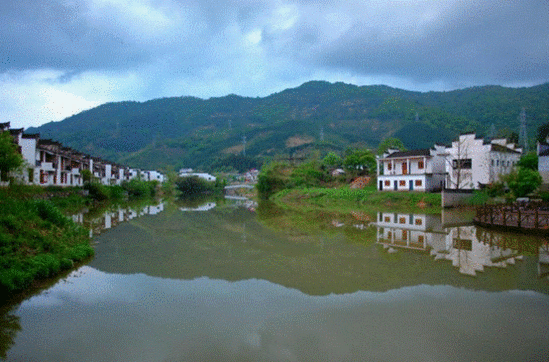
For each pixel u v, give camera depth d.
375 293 14.16
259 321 11.62
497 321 11.40
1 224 17.91
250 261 19.69
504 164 58.66
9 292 13.84
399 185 62.03
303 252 21.84
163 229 32.06
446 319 11.60
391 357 9.32
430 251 21.67
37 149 49.28
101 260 20.03
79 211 45.72
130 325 11.43
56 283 15.78
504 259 19.42
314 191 71.56
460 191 47.41
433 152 60.09
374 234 28.31
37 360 9.41
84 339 10.49
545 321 11.35
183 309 12.72
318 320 11.64
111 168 95.19
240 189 133.88
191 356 9.48
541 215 25.17
